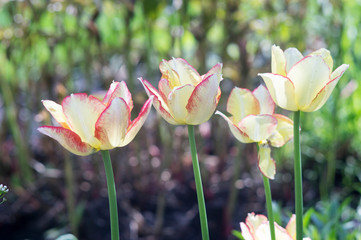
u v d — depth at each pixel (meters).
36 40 2.22
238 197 2.50
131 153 2.52
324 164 2.59
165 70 0.79
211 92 0.75
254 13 2.35
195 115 0.77
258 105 0.84
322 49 0.81
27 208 2.45
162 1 2.08
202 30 2.21
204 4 2.19
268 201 0.82
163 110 0.78
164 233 2.30
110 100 0.75
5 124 2.50
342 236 1.60
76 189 2.40
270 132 0.79
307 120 2.54
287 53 0.81
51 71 2.29
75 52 2.49
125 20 2.13
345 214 2.21
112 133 0.72
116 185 2.44
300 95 0.75
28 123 2.45
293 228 0.88
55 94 2.33
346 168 2.56
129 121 0.74
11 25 2.12
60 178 2.45
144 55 2.32
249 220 0.88
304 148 2.59
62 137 0.72
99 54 2.15
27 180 2.44
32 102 2.45
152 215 2.43
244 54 2.16
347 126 2.57
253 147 2.59
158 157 2.55
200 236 2.30
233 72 2.20
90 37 2.12
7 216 2.42
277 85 0.75
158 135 2.46
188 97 0.76
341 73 0.75
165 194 2.50
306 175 2.63
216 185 2.59
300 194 0.78
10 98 2.35
